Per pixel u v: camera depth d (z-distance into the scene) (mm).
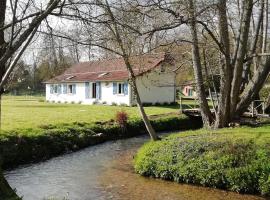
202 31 15992
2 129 18984
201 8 13836
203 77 20234
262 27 21953
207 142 13961
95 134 21875
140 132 24703
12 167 15562
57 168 15445
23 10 5242
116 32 9742
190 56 19781
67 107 38531
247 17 17266
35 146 17500
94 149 19656
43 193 11953
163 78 41031
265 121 21766
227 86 18234
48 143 18297
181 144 14430
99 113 31016
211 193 11648
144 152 15102
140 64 16547
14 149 16391
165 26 12422
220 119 18734
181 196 11422
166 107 38031
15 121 23938
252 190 11531
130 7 8438
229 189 11875
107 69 46000
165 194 11641
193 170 12648
